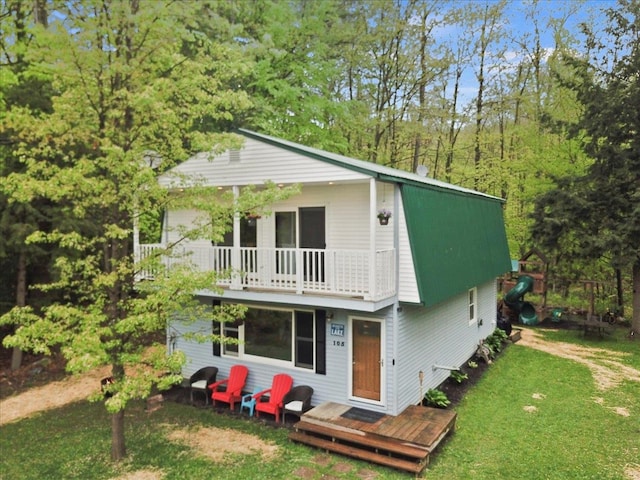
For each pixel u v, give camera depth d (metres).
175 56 9.05
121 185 8.02
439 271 10.72
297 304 10.78
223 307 9.55
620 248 16.45
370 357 10.20
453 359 13.35
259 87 19.56
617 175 17.42
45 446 9.34
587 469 7.80
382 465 8.06
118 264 8.36
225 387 11.87
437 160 28.02
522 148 23.69
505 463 8.05
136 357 7.81
